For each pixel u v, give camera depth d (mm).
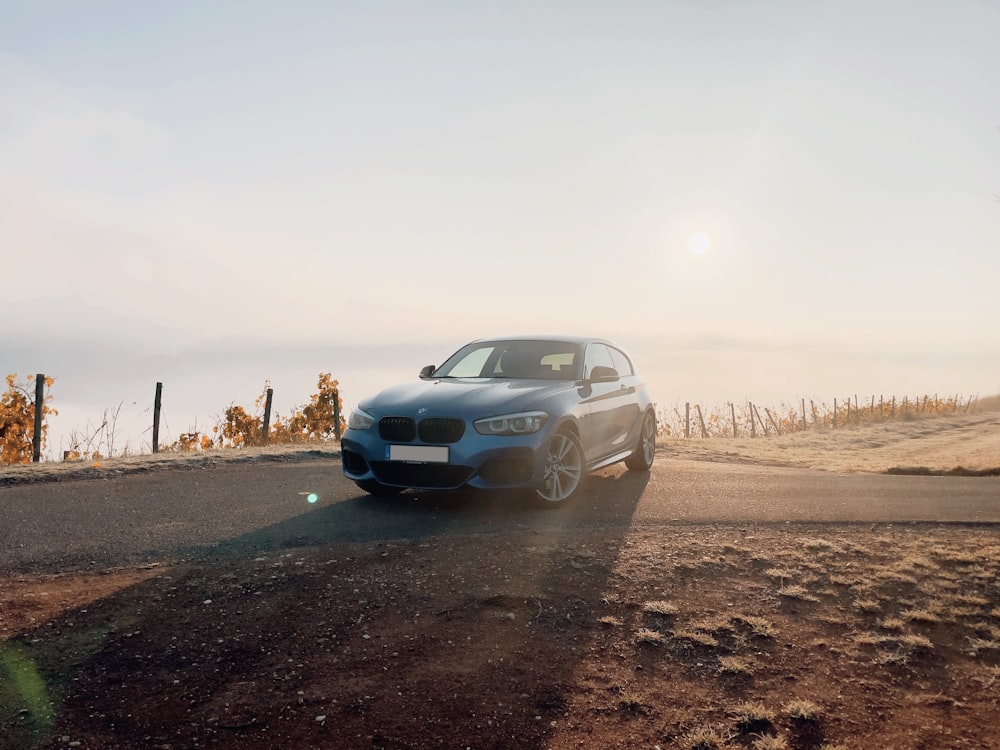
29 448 14500
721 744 2861
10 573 4559
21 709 2949
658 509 6531
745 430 28781
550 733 2893
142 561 4805
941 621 4020
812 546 5316
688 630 3830
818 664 3537
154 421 13578
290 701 3049
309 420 18453
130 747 2717
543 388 6645
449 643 3604
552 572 4598
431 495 6992
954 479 9023
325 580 4410
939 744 2912
